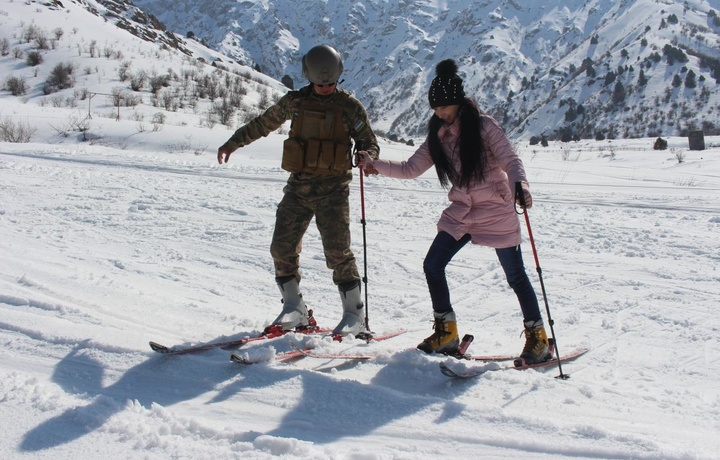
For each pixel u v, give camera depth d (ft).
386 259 24.64
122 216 30.27
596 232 30.14
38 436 9.77
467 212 13.01
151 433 9.83
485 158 12.51
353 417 10.61
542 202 41.24
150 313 16.21
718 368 14.46
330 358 13.05
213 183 42.68
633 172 76.74
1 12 231.91
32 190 35.63
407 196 40.98
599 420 10.82
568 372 13.87
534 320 13.48
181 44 334.24
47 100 155.53
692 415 11.37
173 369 12.38
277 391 11.44
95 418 10.21
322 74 13.34
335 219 14.03
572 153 144.36
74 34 225.15
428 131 13.17
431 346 13.33
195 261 23.58
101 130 86.63
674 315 18.25
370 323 17.60
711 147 132.98
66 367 12.50
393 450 9.60
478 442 9.84
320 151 13.62
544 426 10.19
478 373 12.14
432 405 10.93
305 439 9.98
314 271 22.89
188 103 160.04
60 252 23.12
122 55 205.77
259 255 24.70
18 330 14.06
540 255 25.61
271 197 37.32
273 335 14.15
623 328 17.21
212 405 11.10
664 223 33.09
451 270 23.17
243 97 181.06
